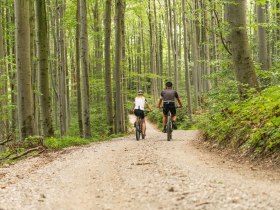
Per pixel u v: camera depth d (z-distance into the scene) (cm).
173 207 463
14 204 557
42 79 1656
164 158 894
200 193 509
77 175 783
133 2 3281
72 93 4941
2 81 2142
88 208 512
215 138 1139
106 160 975
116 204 518
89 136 2052
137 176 702
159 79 4941
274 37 2539
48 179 763
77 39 2597
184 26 3092
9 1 2400
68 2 3284
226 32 1348
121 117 2502
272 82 1370
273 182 570
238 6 1115
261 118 904
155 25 4584
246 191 496
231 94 1370
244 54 1127
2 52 2058
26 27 1497
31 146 1418
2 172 969
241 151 873
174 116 1439
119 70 2444
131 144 1379
